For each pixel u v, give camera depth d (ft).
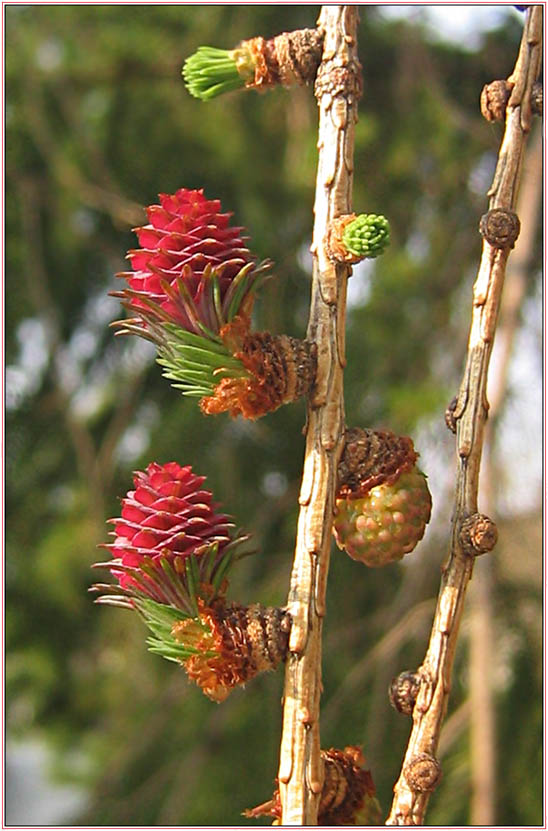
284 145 2.37
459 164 2.21
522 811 1.82
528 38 0.94
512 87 0.94
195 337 0.92
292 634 0.92
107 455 2.30
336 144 0.93
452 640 0.92
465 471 0.93
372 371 2.07
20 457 2.33
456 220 2.21
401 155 2.20
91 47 2.39
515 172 0.93
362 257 0.92
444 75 2.26
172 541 0.92
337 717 2.01
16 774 2.66
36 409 2.34
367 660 1.97
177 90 2.39
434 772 0.92
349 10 0.94
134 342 2.34
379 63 2.26
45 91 2.37
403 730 1.97
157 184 2.35
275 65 0.95
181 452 2.16
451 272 2.15
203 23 2.31
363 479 0.93
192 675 0.92
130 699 2.34
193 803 2.09
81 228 2.39
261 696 2.12
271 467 2.21
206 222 0.93
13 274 2.33
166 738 2.18
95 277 2.42
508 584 1.90
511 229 0.93
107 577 2.28
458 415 0.93
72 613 2.29
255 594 2.12
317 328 0.93
